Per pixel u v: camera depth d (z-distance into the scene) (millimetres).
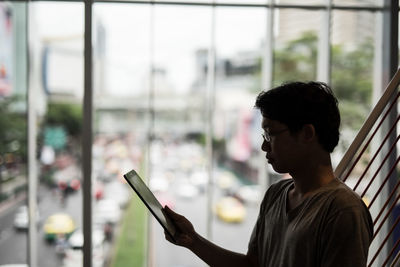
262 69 5551
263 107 972
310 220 897
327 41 5164
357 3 5145
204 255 1216
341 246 841
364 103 5301
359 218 854
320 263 880
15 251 5605
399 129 3803
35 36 5145
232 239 6270
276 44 5352
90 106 3621
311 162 948
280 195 1064
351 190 917
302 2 5297
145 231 6109
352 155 1558
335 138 945
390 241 3863
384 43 4191
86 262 3676
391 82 1567
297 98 924
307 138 924
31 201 5180
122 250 6055
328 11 5148
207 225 5707
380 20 4441
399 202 3918
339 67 5262
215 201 6367
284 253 945
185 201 6215
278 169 979
